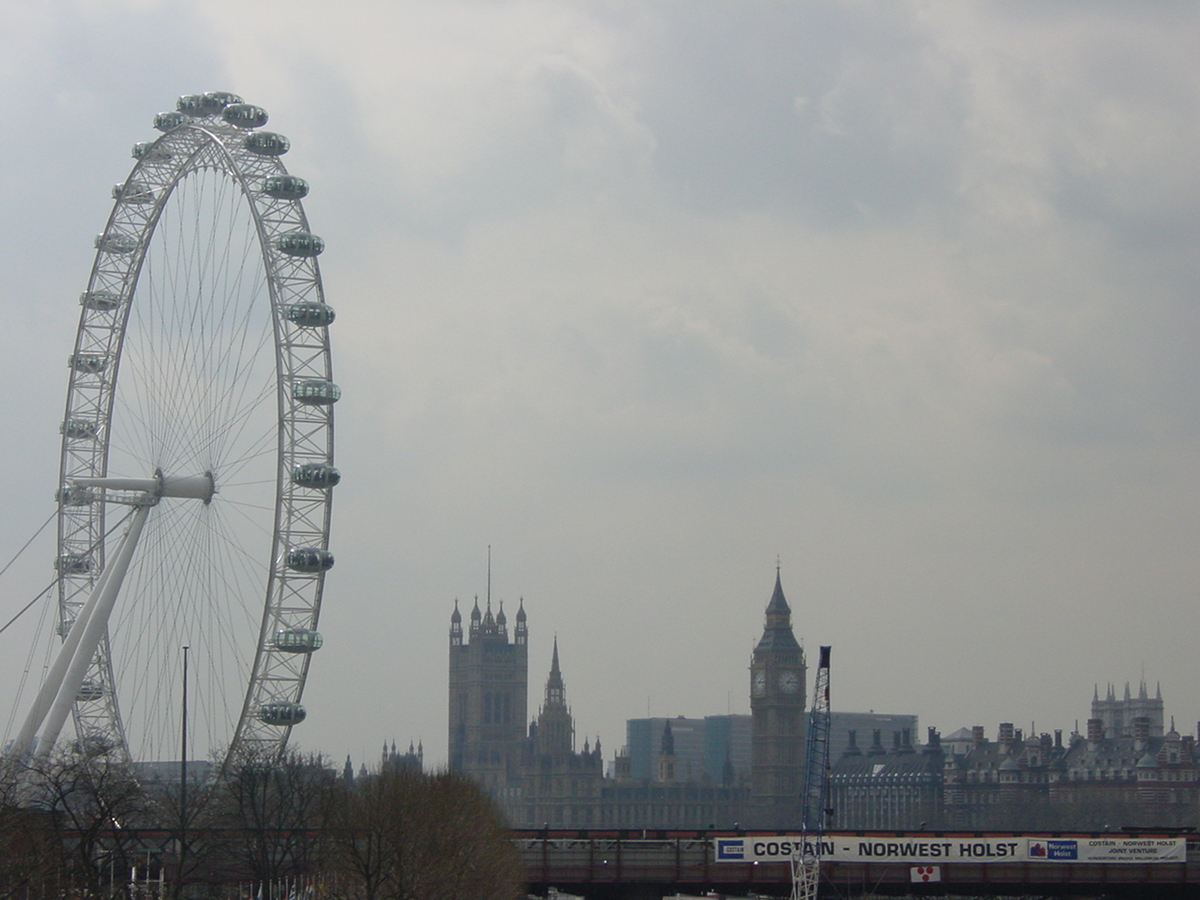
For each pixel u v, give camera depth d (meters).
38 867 152.38
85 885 158.12
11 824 155.38
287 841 197.12
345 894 187.38
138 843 194.12
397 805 190.50
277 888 196.12
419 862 185.38
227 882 199.50
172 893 168.62
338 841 187.12
